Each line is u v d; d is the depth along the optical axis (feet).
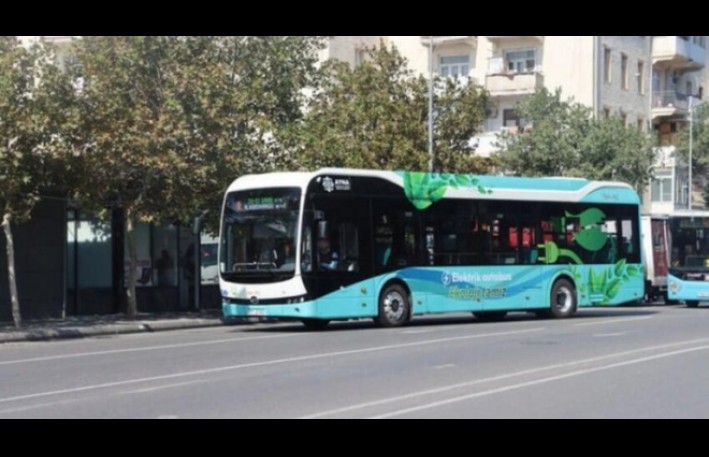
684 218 131.54
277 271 82.74
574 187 100.22
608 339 73.72
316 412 41.45
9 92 81.71
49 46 86.63
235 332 86.58
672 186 199.62
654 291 134.00
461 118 132.46
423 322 96.22
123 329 88.99
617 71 193.77
